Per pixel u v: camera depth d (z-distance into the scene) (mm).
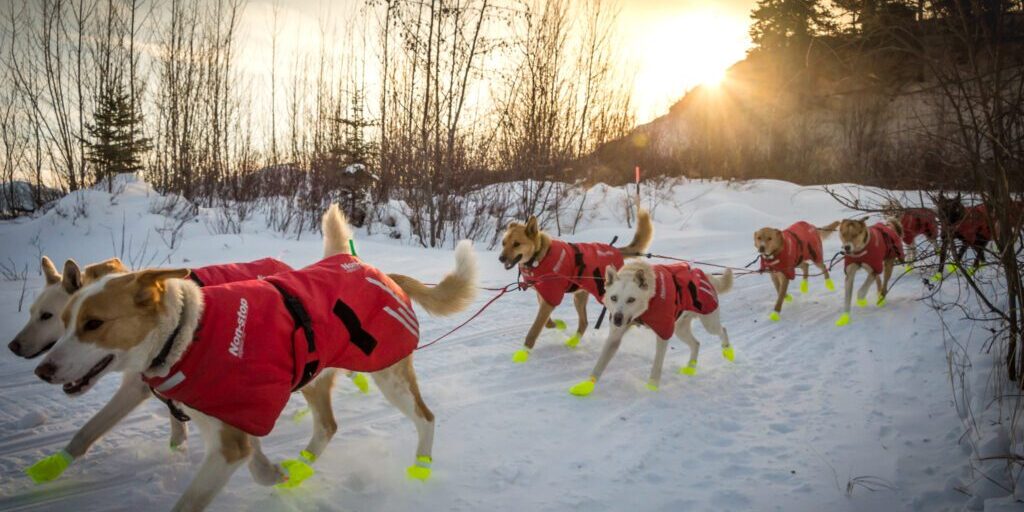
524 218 14961
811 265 12094
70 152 15602
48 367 2725
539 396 5363
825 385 5641
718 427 4777
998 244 4598
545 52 14906
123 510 3441
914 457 4137
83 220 11883
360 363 3742
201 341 3051
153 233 11508
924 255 5766
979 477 3658
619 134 20547
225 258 10227
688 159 25047
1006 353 5219
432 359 6211
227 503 3504
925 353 6168
